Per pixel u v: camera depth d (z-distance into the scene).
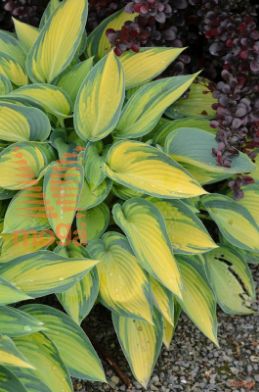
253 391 1.38
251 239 1.39
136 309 1.27
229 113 1.37
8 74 1.46
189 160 1.36
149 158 1.33
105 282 1.31
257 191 1.44
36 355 1.26
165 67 1.43
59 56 1.42
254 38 1.38
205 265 1.41
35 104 1.39
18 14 1.54
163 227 1.30
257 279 1.54
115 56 1.33
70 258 1.27
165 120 1.50
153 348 1.34
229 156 1.34
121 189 1.40
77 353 1.29
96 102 1.37
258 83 1.39
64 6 1.42
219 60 1.52
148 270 1.27
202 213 1.49
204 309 1.36
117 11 1.50
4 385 1.19
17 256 1.32
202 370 1.41
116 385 1.39
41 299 1.48
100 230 1.38
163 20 1.37
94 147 1.39
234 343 1.45
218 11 1.43
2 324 1.21
